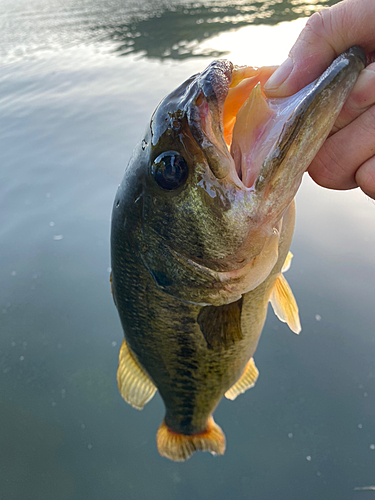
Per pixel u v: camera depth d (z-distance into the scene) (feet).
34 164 2.39
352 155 0.37
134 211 0.49
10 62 4.14
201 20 4.95
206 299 0.50
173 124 0.43
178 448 0.87
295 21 4.25
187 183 0.44
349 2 0.35
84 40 4.66
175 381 0.71
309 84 0.38
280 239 0.53
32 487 1.16
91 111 2.93
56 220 1.98
